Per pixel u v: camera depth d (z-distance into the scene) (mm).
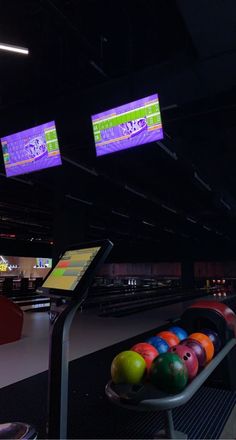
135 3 5414
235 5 3711
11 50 4215
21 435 2049
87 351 4797
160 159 9180
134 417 2596
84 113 6559
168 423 2127
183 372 2010
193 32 4250
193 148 8266
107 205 12102
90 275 1674
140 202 13883
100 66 6039
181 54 5312
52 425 1703
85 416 2611
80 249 2033
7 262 26844
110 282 29109
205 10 3812
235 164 9961
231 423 2508
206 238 22984
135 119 4992
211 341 2846
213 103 6266
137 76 5816
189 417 2607
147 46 6281
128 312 10031
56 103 6949
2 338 5281
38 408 2699
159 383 1995
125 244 23188
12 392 3074
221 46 4535
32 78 7094
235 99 6066
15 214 16031
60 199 10344
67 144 7926
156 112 4809
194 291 20875
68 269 1961
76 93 6660
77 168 9906
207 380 3264
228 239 22219
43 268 30234
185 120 6844
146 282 28797
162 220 17047
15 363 4098
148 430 2383
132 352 2229
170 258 22031
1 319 5305
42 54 6496
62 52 6348
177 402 1900
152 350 2365
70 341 5516
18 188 11500
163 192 11906
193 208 14266
